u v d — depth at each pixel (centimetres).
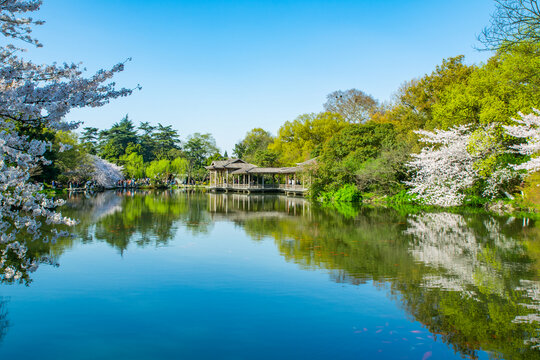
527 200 1931
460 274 788
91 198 3103
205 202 2984
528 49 1452
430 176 2177
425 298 641
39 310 587
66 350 460
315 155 4606
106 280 745
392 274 790
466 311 580
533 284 719
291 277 771
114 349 463
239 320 550
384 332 508
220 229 1461
